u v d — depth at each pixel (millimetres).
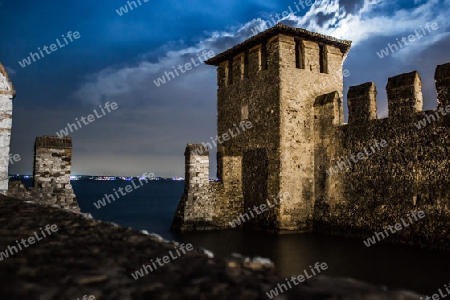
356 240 15273
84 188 92938
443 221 12727
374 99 15898
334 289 2869
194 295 2754
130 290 2834
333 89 19125
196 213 18422
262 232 17750
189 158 18688
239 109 20125
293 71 18016
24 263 3436
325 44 19281
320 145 17922
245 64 20250
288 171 17484
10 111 11852
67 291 2738
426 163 13414
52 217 6191
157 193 71750
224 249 13617
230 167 19578
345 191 16484
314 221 17766
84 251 3975
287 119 17656
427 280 9391
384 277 9719
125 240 4602
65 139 14656
